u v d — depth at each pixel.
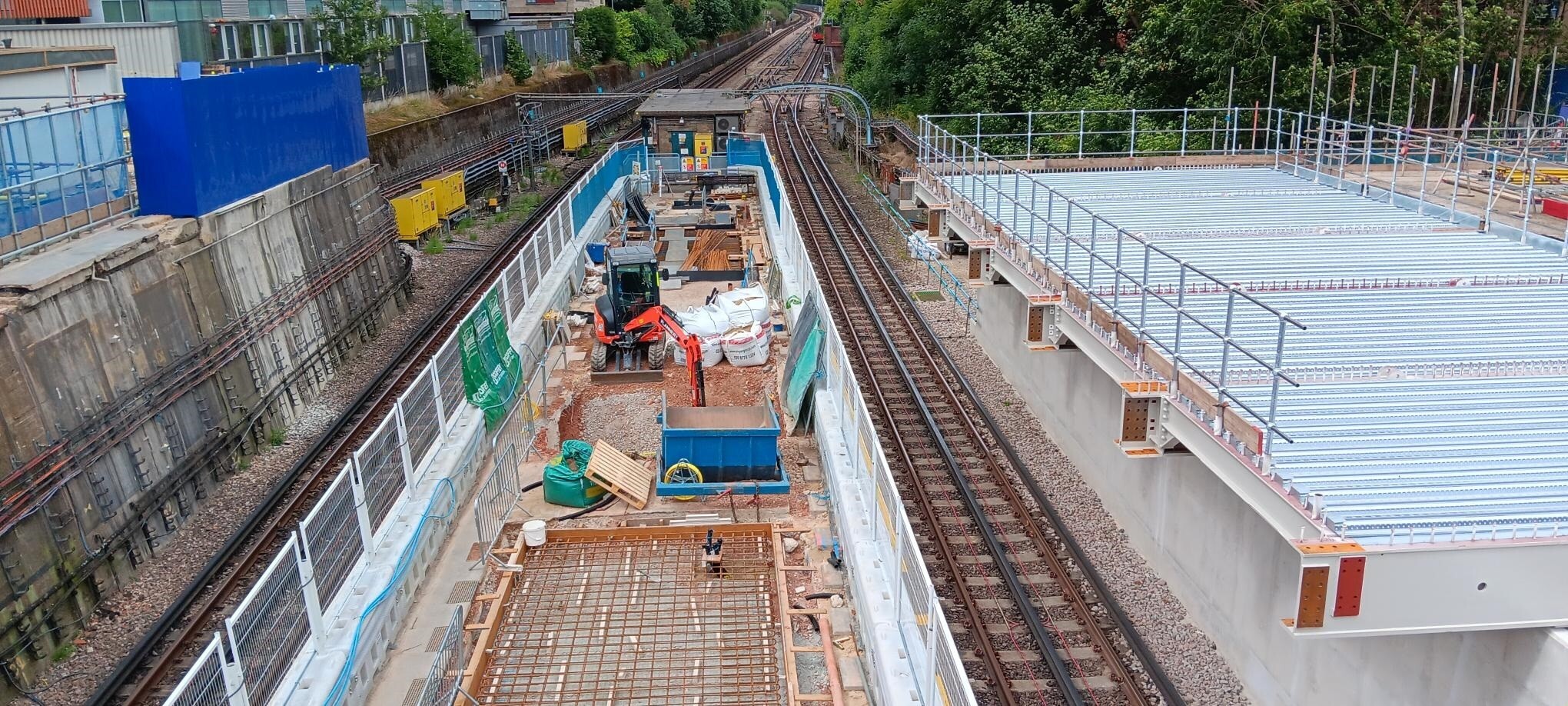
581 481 13.03
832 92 56.56
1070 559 11.67
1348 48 27.75
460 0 55.31
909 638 8.67
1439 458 7.68
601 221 30.06
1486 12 28.23
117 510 11.67
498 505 12.67
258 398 15.38
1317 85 26.81
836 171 41.31
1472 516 6.84
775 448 13.42
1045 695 9.45
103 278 12.79
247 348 15.32
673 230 28.95
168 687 9.59
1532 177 14.04
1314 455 7.74
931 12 41.69
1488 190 15.77
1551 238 13.09
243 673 7.50
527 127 46.81
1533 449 7.78
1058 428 14.80
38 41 23.25
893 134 41.72
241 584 11.34
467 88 49.78
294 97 18.81
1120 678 9.55
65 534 10.62
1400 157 19.70
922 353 19.02
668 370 18.50
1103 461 12.91
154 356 13.48
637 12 80.19
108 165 14.81
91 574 10.89
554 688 9.49
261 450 15.05
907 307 22.28
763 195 33.38
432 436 12.80
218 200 15.76
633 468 13.68
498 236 30.34
